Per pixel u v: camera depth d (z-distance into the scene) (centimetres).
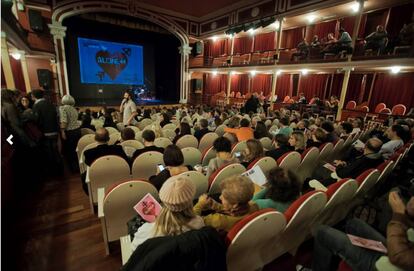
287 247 184
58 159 372
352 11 859
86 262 204
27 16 925
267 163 257
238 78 1460
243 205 140
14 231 240
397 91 844
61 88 1084
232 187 136
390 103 866
